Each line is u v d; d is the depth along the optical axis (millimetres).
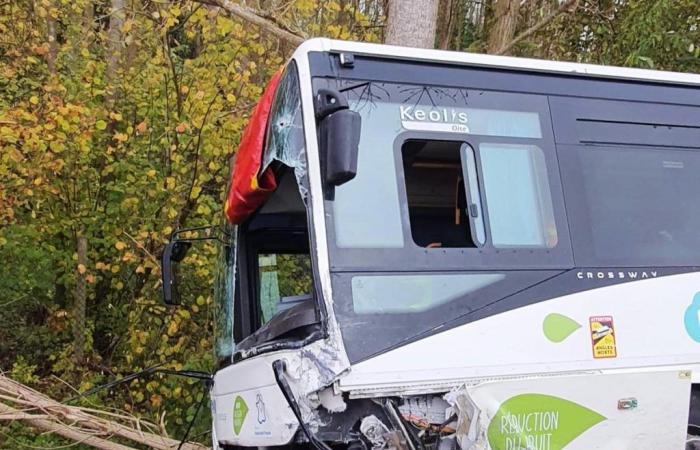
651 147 4551
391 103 4047
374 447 3523
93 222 9531
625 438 3748
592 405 3684
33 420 6676
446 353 3643
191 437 8305
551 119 4355
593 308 3998
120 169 9180
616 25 11406
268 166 4344
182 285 9188
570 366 3846
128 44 9836
